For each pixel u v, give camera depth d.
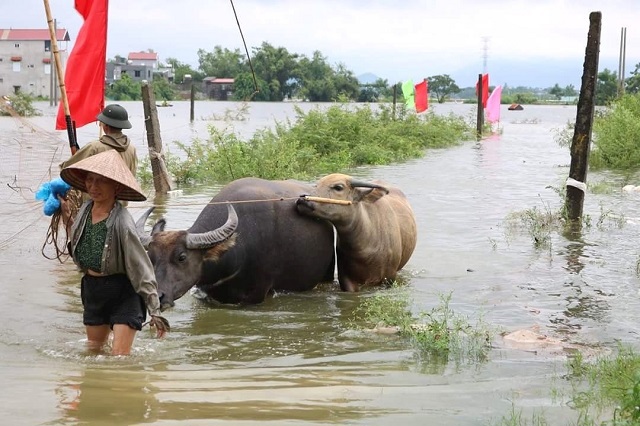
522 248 12.45
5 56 89.38
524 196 17.95
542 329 8.40
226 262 9.22
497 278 10.66
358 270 10.36
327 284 10.87
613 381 6.51
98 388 6.30
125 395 6.13
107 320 7.34
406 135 33.69
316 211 9.82
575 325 8.55
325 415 5.80
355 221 10.02
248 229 9.48
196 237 8.84
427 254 12.13
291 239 9.84
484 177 21.58
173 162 19.80
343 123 27.80
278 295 10.14
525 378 6.81
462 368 7.12
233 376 6.78
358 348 7.82
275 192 9.98
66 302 9.23
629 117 25.67
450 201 17.11
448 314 8.96
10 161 20.62
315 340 8.11
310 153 22.39
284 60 89.31
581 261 11.54
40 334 8.03
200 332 8.39
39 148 24.52
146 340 8.01
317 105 29.88
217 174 19.70
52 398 6.02
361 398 6.21
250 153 20.22
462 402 6.17
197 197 16.61
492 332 8.22
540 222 14.36
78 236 7.09
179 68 117.06
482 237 13.30
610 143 24.44
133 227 7.04
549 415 5.89
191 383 6.52
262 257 9.59
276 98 91.69
